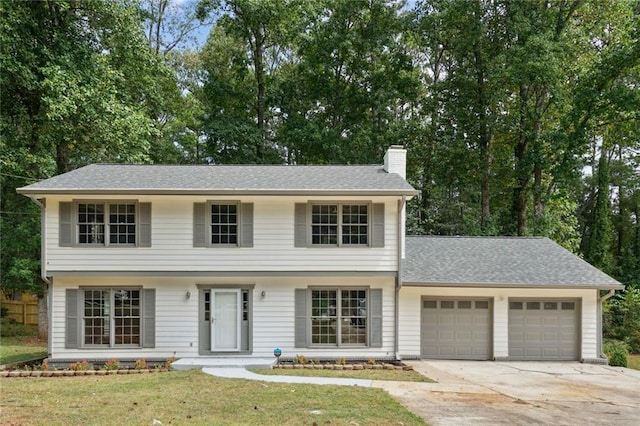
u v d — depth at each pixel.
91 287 16.73
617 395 12.15
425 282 17.39
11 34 20.34
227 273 16.77
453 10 26.91
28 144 22.97
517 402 10.91
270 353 16.89
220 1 30.77
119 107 22.17
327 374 14.11
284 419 8.82
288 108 32.78
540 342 18.12
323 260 16.92
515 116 27.38
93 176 17.59
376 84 31.55
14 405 9.77
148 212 16.73
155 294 16.84
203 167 19.39
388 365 15.84
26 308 28.22
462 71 28.22
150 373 14.38
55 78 20.22
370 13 30.39
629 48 24.44
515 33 26.31
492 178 29.50
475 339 18.09
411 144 30.12
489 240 21.19
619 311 23.64
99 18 23.39
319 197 16.94
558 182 27.11
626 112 25.64
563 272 18.34
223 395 10.78
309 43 30.55
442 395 11.37
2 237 23.83
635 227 39.72
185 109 32.56
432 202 31.83
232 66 34.81
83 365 15.46
